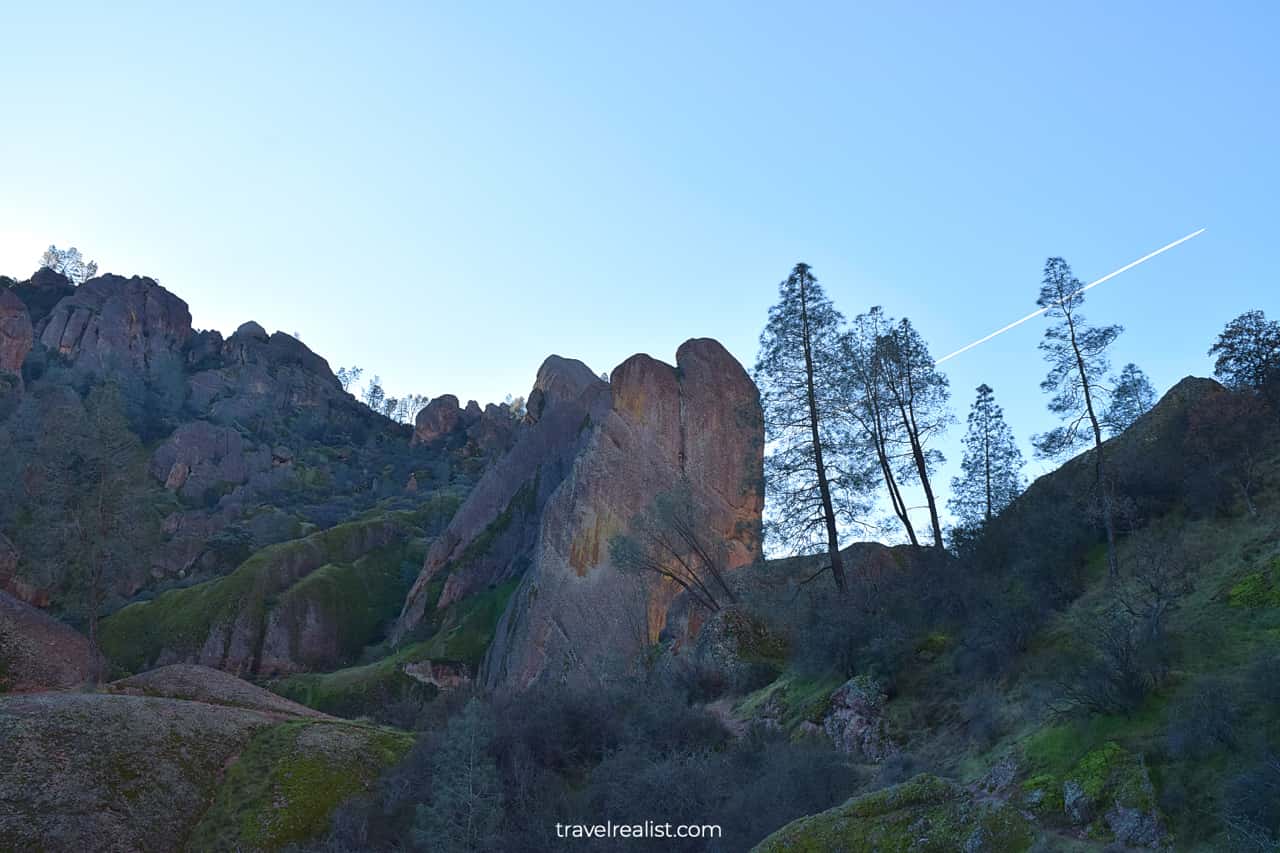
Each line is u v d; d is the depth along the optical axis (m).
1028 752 18.64
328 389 178.75
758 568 41.69
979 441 40.25
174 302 166.12
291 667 74.50
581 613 61.09
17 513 71.88
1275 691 15.34
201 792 29.47
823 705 27.27
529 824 23.92
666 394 72.75
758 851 17.27
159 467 115.50
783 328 38.19
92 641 49.75
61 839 25.53
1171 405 34.34
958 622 28.33
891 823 16.31
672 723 30.03
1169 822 14.62
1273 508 23.97
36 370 130.25
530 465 84.69
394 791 27.53
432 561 81.56
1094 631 20.17
